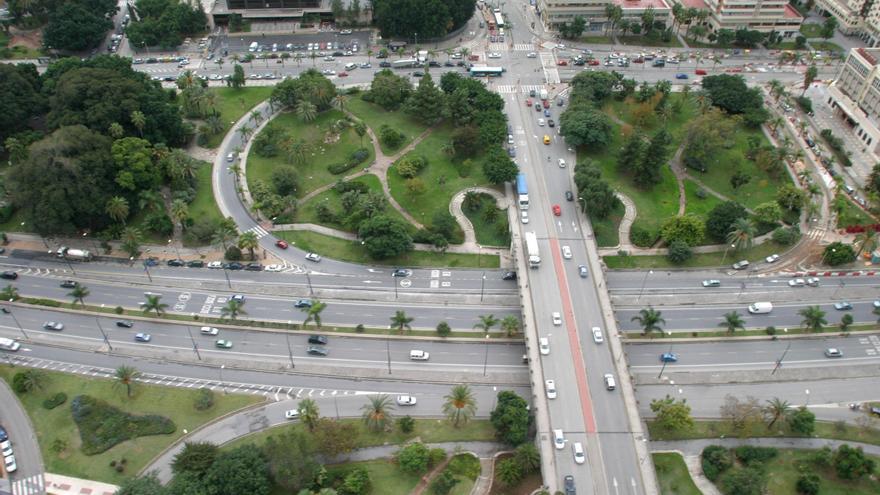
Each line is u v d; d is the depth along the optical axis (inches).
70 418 7283.5
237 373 7869.1
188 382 7736.2
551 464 6550.2
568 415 6943.9
